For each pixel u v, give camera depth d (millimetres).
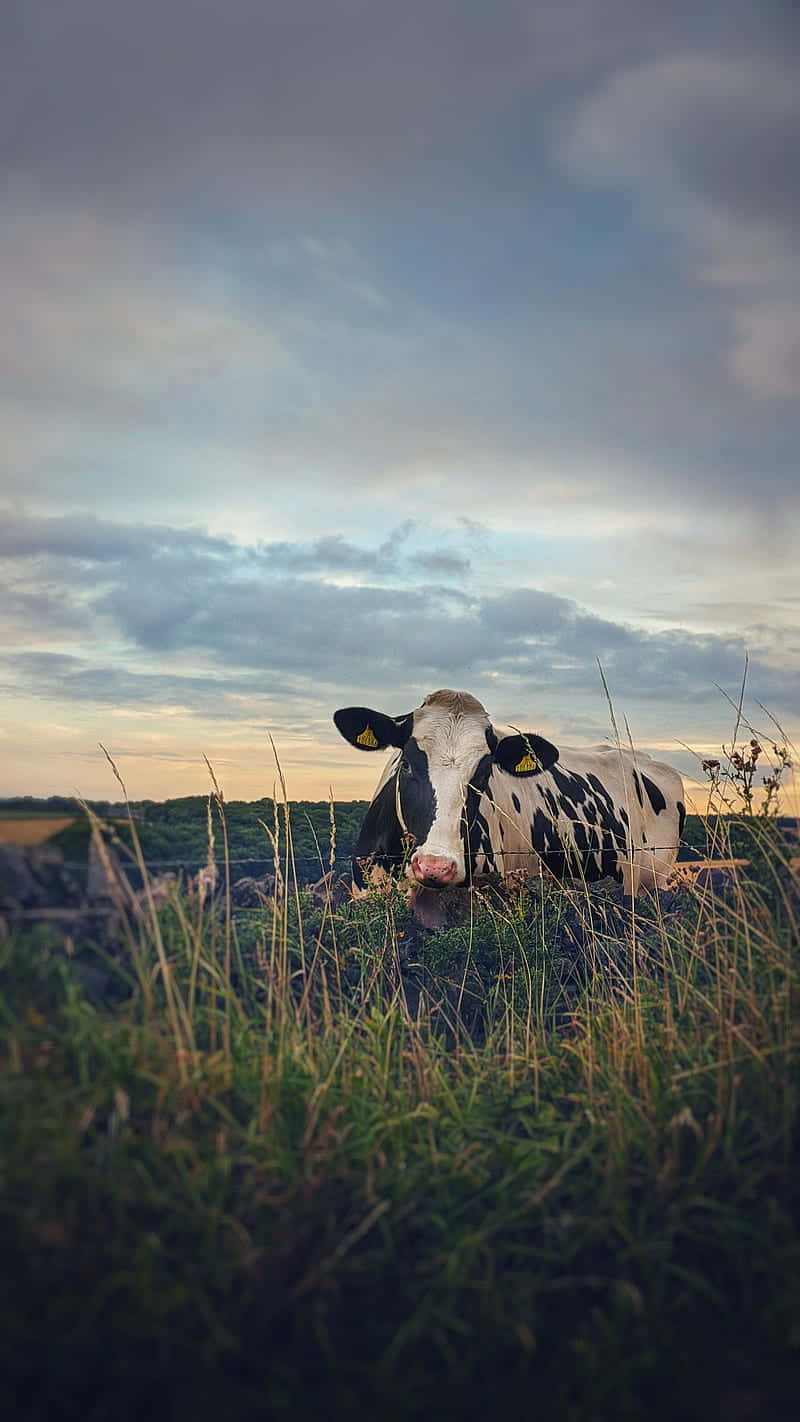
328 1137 3008
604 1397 2289
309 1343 2373
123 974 3111
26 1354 2141
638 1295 2484
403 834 5906
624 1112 3340
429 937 5270
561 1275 2719
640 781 7918
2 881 3053
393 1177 2926
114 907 3270
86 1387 2164
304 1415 2178
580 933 5883
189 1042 3002
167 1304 2264
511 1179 2977
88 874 3289
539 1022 4562
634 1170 3066
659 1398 2305
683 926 4988
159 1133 2688
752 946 4168
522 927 5441
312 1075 3297
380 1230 2762
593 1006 4691
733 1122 3150
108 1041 2832
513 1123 3482
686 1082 3480
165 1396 2178
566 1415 2236
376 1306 2541
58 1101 2564
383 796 6145
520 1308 2504
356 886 5809
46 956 2953
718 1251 2766
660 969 5059
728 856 4719
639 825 7621
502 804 6090
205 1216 2502
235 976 3793
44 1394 2117
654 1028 4012
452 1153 3154
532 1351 2367
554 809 6703
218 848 4594
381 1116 3217
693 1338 2457
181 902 3652
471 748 5855
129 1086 2768
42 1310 2225
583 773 7391
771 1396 2279
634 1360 2338
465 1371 2297
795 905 4414
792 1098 3148
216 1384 2188
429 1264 2625
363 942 4977
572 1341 2410
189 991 3354
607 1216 2869
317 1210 2754
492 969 5340
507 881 5906
